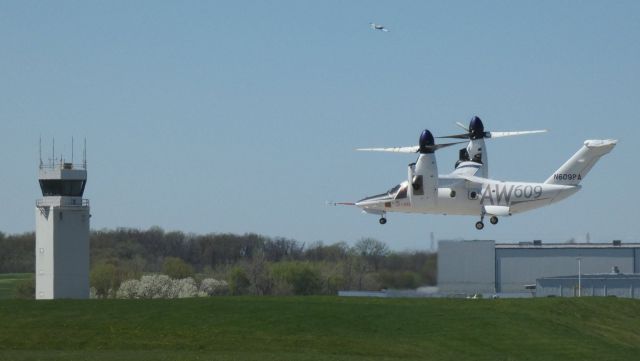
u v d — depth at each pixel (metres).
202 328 193.75
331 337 191.12
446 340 194.88
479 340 196.38
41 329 190.88
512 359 184.38
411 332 198.62
